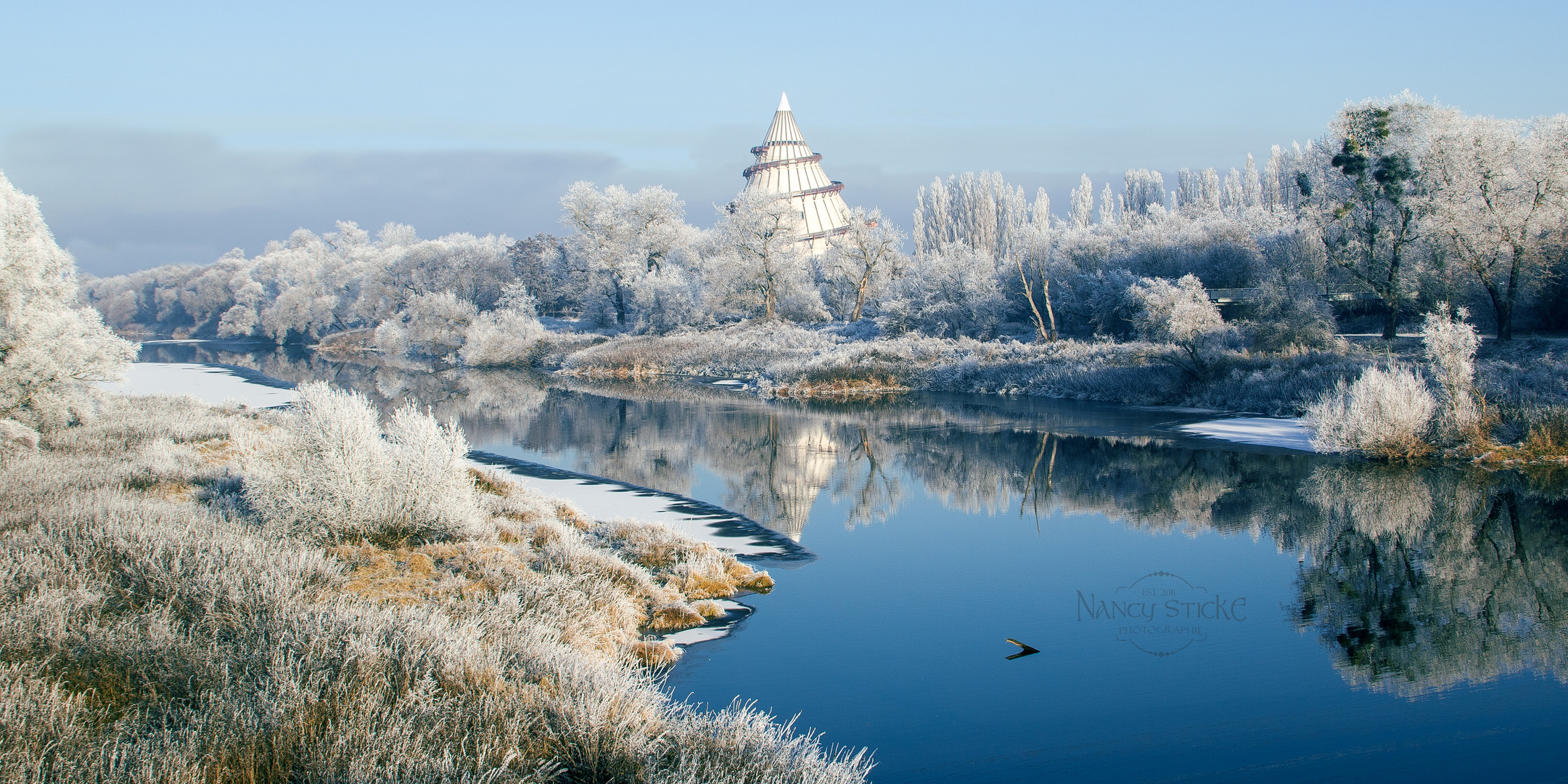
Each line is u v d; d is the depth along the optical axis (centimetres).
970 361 3853
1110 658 912
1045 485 1833
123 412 2253
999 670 884
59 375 1780
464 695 614
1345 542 1362
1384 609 1070
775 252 6309
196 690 603
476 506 1234
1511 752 718
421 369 5572
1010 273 5428
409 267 8000
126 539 912
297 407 1206
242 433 1927
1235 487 1756
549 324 7488
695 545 1230
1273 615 1052
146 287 11738
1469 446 1933
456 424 1284
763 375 4319
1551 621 1022
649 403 3441
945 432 2577
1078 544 1368
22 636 642
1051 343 4134
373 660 636
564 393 3853
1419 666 899
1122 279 4469
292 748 513
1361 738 736
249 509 1169
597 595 975
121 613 743
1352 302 4025
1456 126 3225
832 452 2250
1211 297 4303
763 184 11831
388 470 1123
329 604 779
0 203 1766
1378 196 3378
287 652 650
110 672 619
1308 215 3772
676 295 6206
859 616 1032
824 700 805
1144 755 702
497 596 899
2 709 514
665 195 7188
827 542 1380
